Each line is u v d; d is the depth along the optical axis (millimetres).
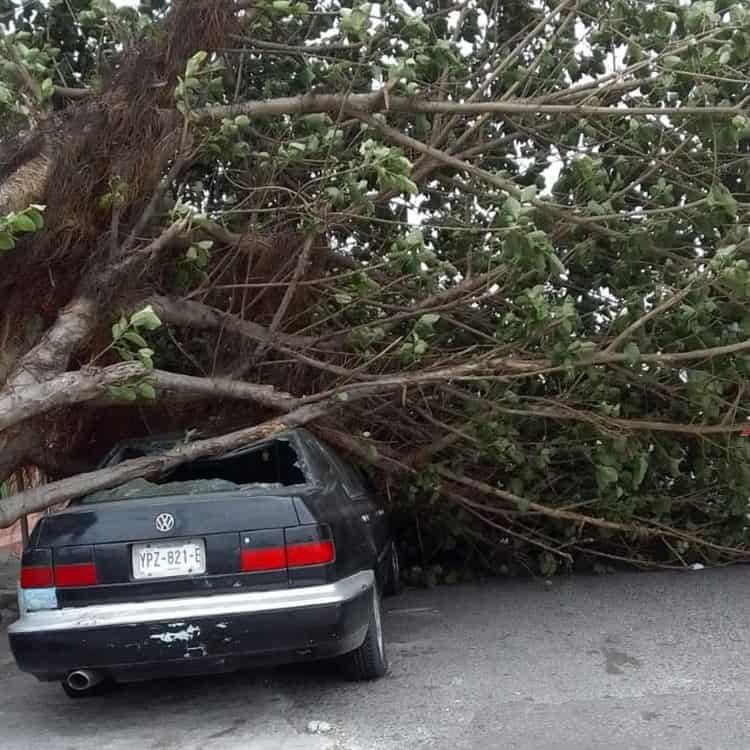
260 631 4488
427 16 7512
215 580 4594
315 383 7148
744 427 7109
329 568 4668
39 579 4613
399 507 8219
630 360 6379
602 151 7566
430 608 7355
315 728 4535
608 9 7074
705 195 6996
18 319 5848
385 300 7348
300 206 6457
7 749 4578
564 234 6840
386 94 6238
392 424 7438
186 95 5711
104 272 5723
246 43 7102
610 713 4609
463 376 6469
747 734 4270
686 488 8156
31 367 5383
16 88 6062
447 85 6941
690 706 4664
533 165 7793
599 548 8672
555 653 5770
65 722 5020
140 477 5453
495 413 6902
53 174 5648
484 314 7340
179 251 6418
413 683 5277
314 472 5523
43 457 6777
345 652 4898
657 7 6523
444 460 7633
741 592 7328
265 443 5785
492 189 7648
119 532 4621
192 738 4582
